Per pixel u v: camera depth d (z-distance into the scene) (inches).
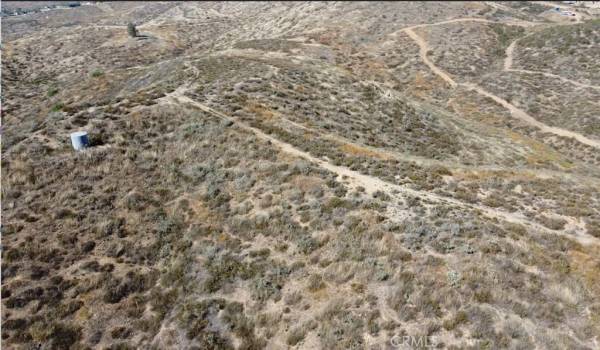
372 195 782.5
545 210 795.4
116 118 1050.7
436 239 632.4
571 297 515.2
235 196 788.0
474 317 482.6
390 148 1182.9
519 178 997.8
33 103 2224.4
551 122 1894.7
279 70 1704.0
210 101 1245.7
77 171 815.1
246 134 1021.2
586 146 1651.1
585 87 2117.4
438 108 2065.7
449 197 816.9
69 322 533.6
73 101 2006.6
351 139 1158.3
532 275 555.2
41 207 714.8
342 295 538.0
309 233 671.1
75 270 609.0
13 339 500.7
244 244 665.0
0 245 625.6
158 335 523.2
